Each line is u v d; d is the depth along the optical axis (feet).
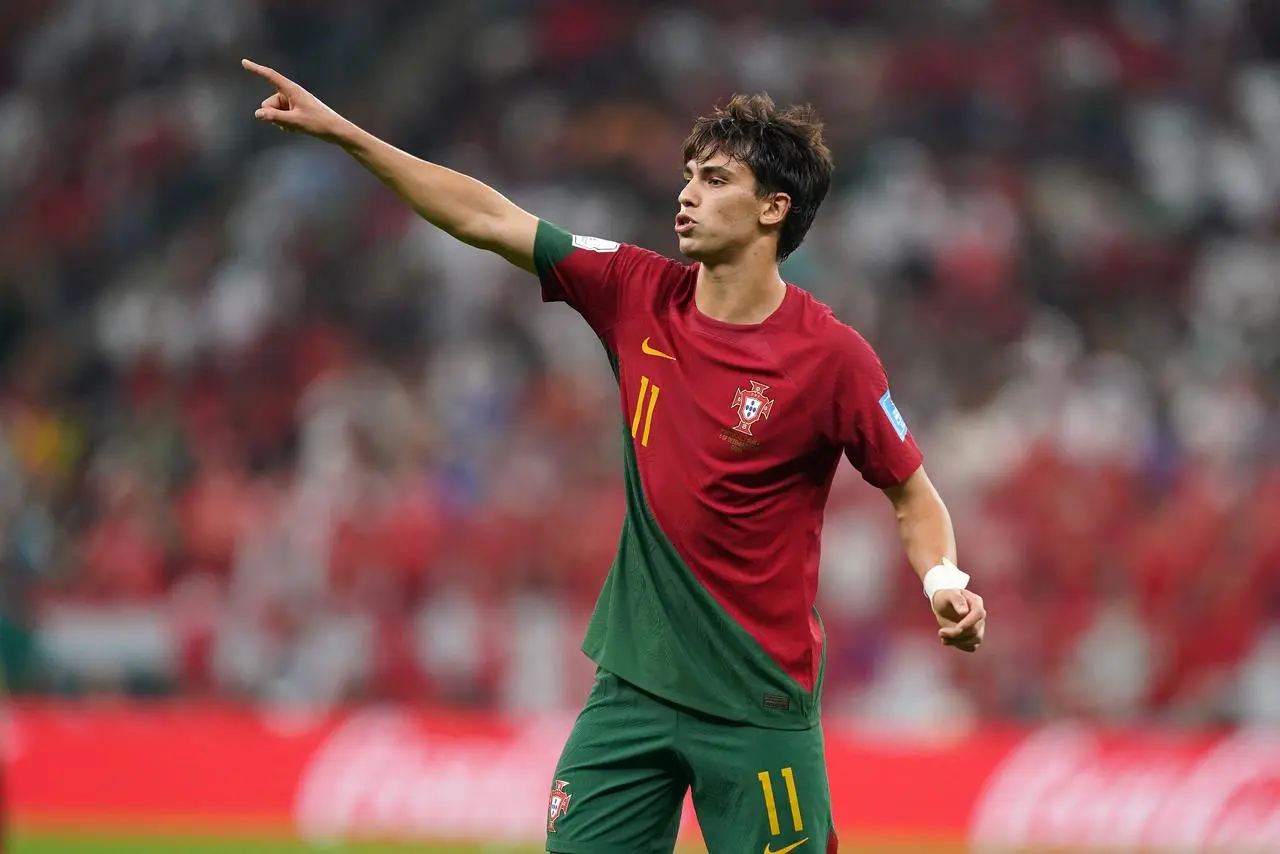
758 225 46.65
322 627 144.46
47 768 114.73
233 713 132.46
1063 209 216.33
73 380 198.80
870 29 240.32
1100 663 141.28
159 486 166.20
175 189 226.79
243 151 231.91
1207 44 247.70
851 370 46.16
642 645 46.50
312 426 164.76
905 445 46.85
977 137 225.15
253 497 157.28
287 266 202.90
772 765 45.98
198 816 113.50
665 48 233.76
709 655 46.01
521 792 111.86
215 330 195.72
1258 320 205.77
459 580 145.89
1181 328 204.03
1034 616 143.95
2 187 229.45
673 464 46.32
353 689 142.31
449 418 170.30
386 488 155.84
